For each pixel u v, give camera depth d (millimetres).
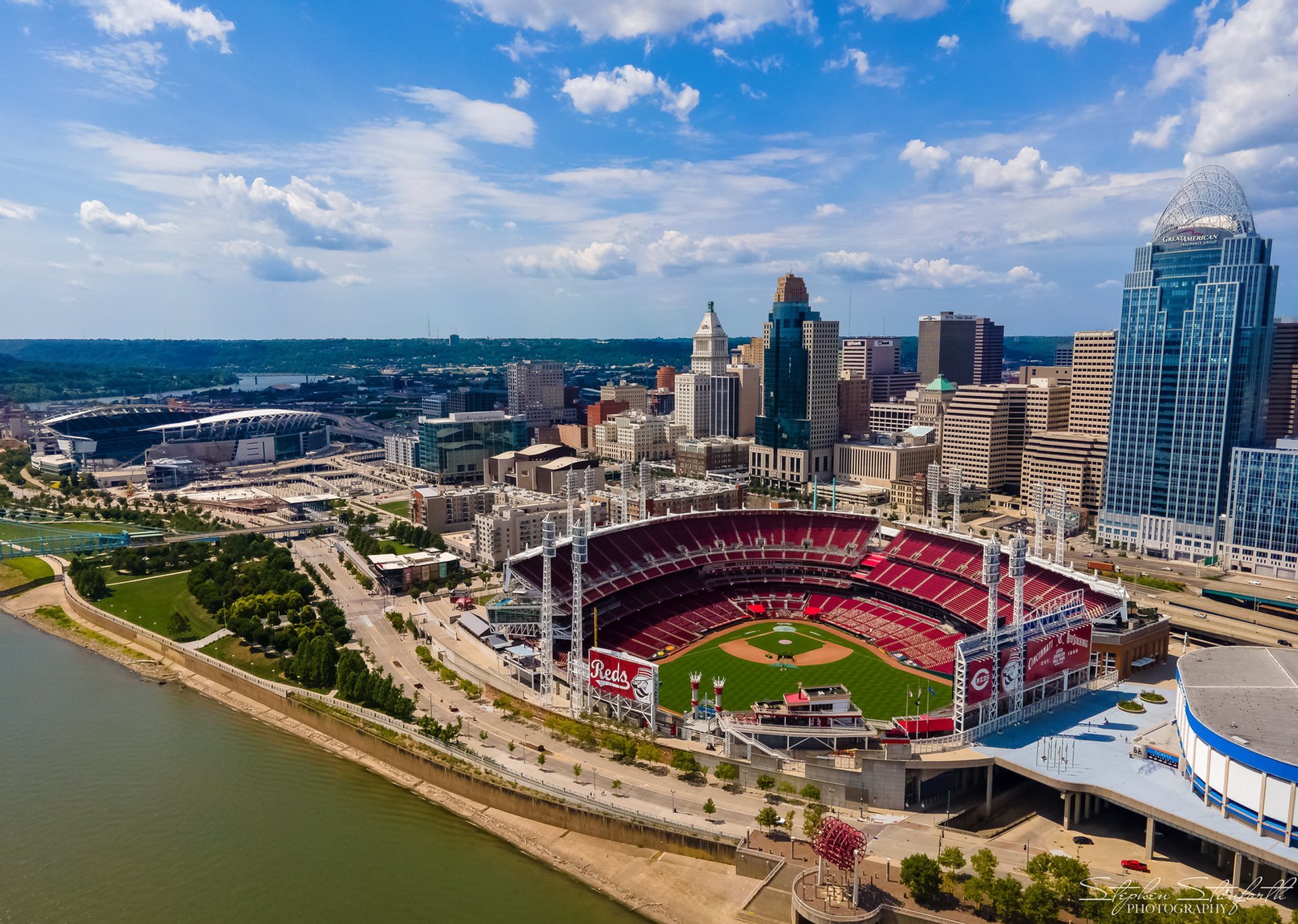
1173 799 168875
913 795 187125
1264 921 130750
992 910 145625
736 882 163250
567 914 156125
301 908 157000
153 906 156875
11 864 170000
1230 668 199250
